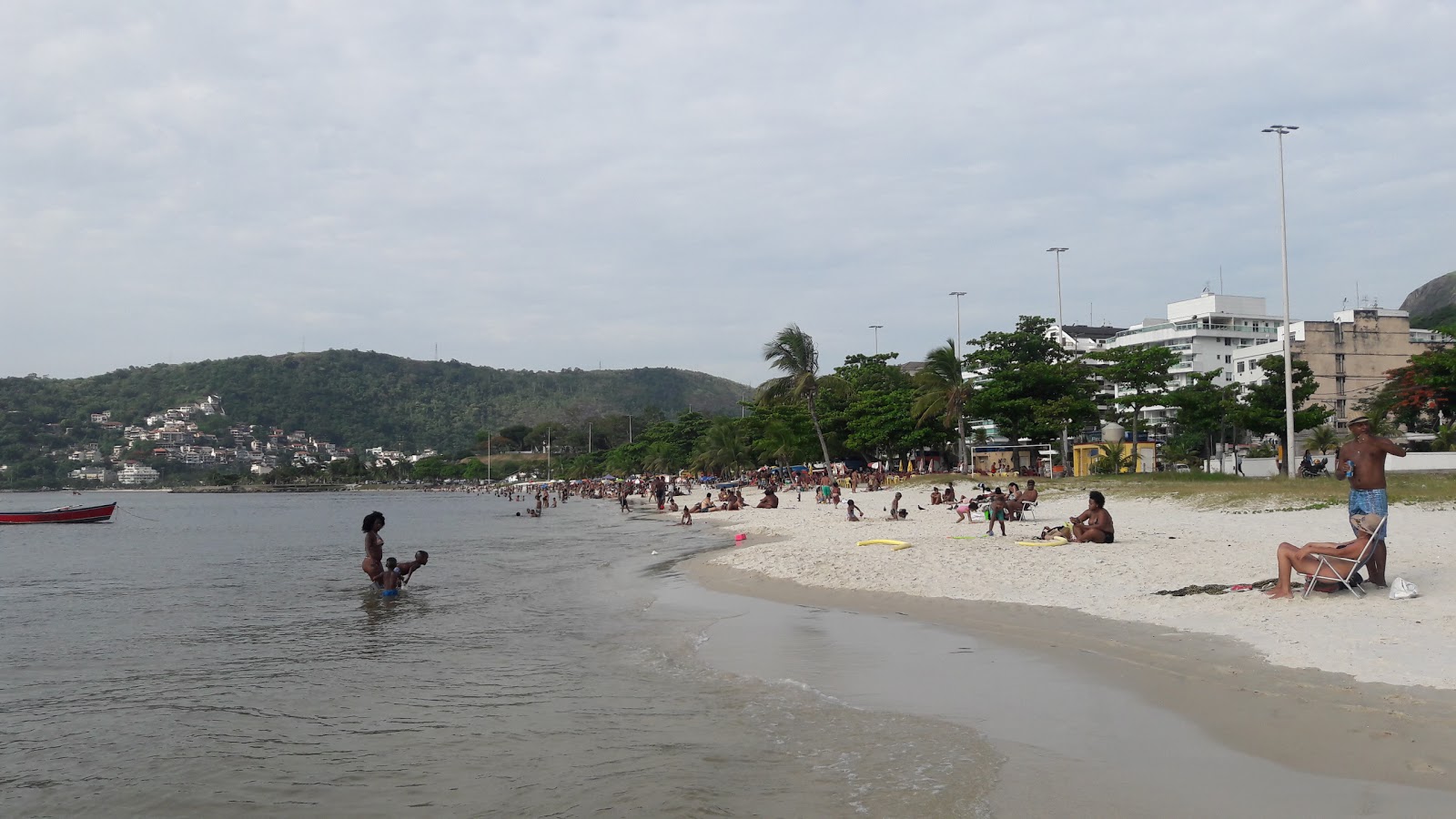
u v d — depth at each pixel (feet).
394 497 526.57
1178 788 20.35
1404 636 30.68
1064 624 39.91
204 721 31.42
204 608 60.49
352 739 28.66
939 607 47.19
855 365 282.15
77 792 24.57
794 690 32.17
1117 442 197.77
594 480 465.06
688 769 24.04
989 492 145.89
